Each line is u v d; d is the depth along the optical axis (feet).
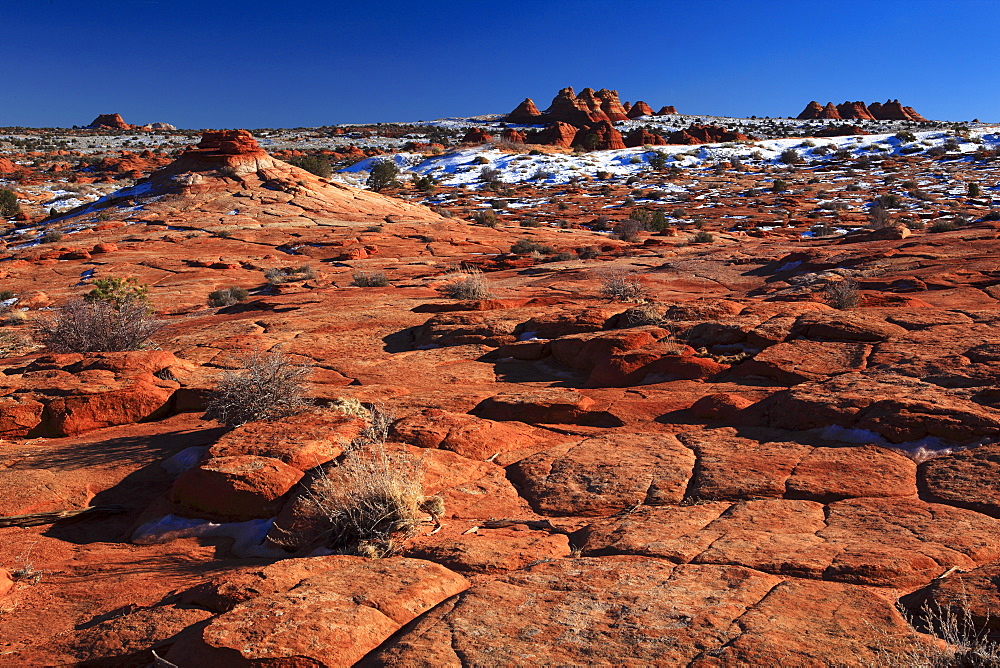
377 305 65.00
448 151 422.41
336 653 11.21
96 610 14.89
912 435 22.61
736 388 31.71
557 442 26.48
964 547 14.58
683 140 451.94
